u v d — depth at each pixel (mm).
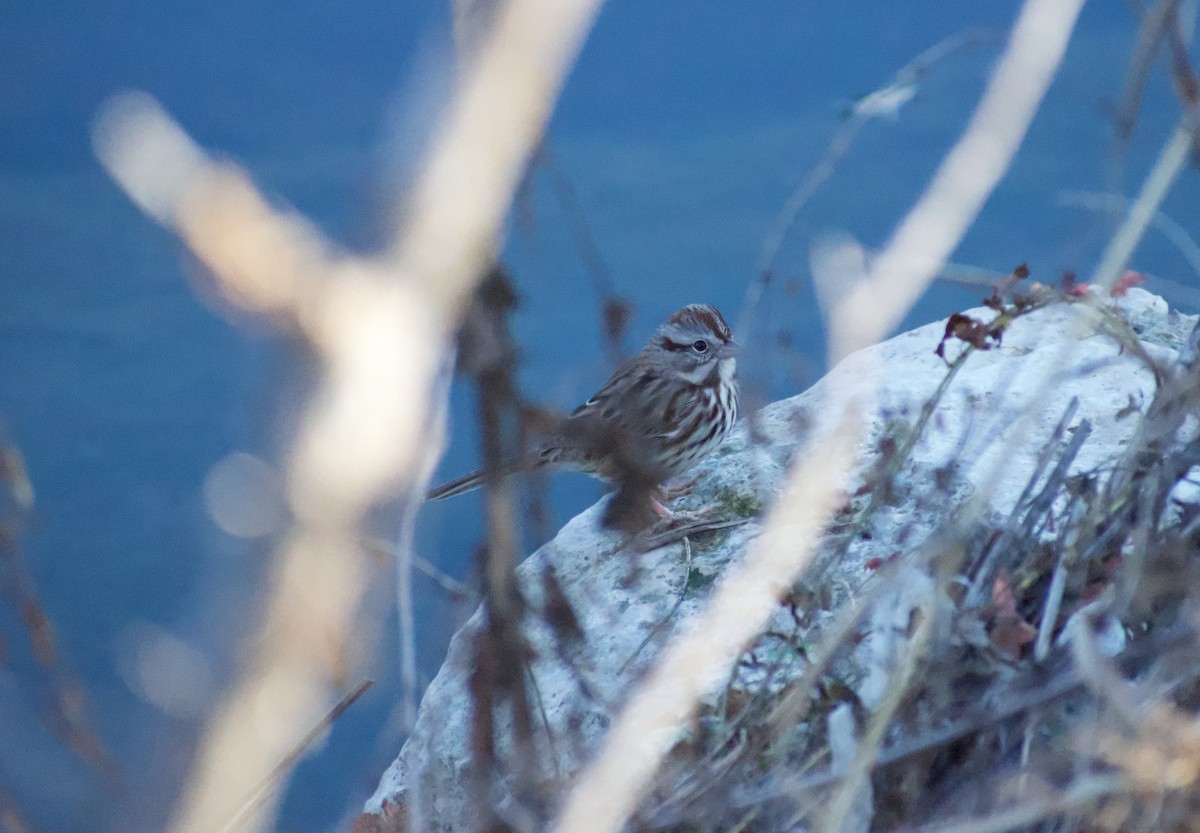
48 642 3744
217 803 1834
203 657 1844
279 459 1826
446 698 7602
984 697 5289
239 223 1742
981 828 4555
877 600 5527
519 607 3869
